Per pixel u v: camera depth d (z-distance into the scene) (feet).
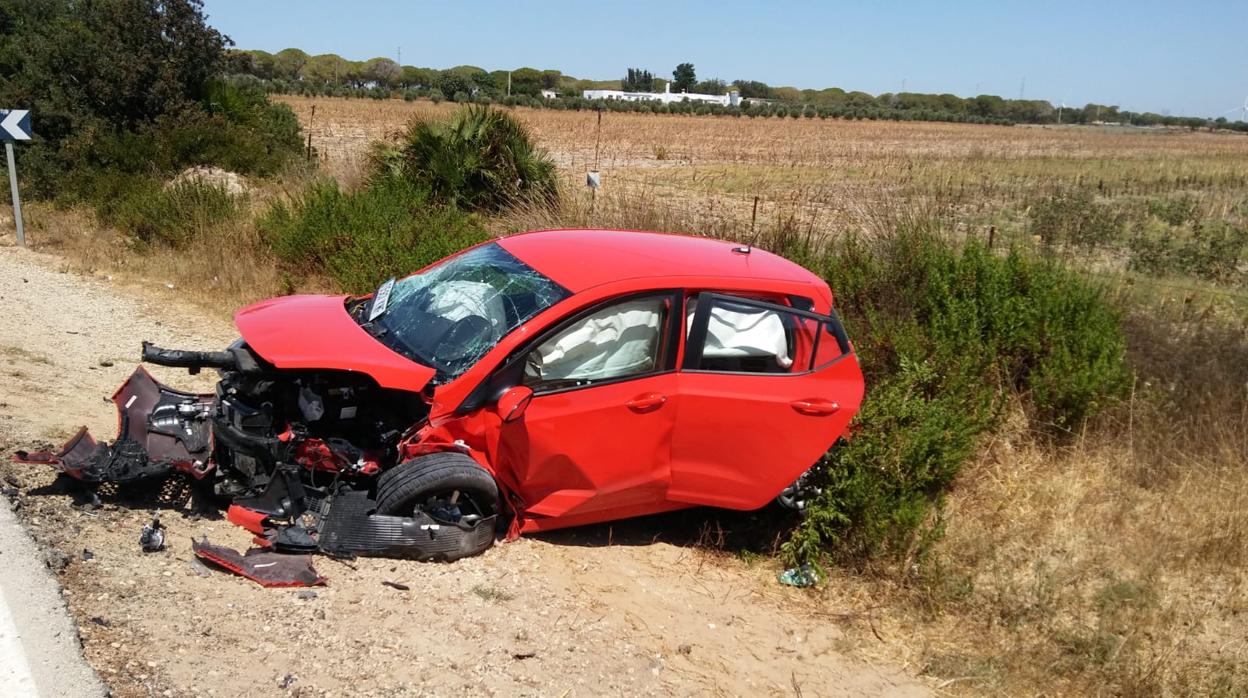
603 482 15.75
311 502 14.58
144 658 10.47
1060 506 20.25
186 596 12.12
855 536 17.69
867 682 14.58
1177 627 16.71
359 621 12.55
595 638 13.82
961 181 81.51
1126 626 16.53
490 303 16.17
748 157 115.24
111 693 9.64
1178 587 17.94
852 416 17.07
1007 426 22.66
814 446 16.70
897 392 19.01
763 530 18.57
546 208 37.47
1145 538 19.25
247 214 39.29
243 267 33.27
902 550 17.44
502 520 16.21
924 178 80.12
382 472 15.28
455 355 15.44
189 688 10.17
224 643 11.26
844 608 16.65
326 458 14.55
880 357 23.22
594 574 15.85
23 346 23.36
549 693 12.14
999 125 342.03
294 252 32.99
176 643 10.96
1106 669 15.40
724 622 15.40
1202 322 27.14
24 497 13.71
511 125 43.47
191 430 15.23
